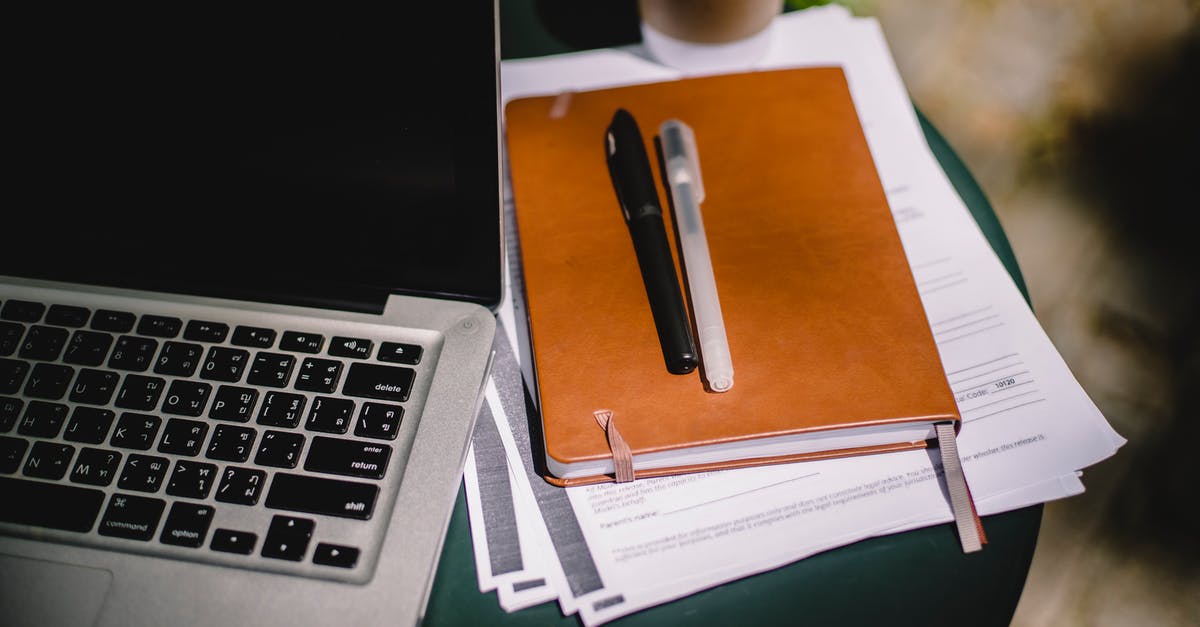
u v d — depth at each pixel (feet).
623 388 1.53
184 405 1.44
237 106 1.48
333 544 1.32
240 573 1.31
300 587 1.30
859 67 2.10
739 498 1.52
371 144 1.47
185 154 1.52
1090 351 3.66
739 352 1.57
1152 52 4.23
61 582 1.32
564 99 1.90
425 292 1.53
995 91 4.12
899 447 1.55
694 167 1.74
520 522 1.51
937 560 1.52
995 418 1.61
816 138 1.83
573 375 1.55
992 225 1.97
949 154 2.06
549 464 1.51
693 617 1.48
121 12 1.40
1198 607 3.24
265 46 1.41
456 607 1.48
